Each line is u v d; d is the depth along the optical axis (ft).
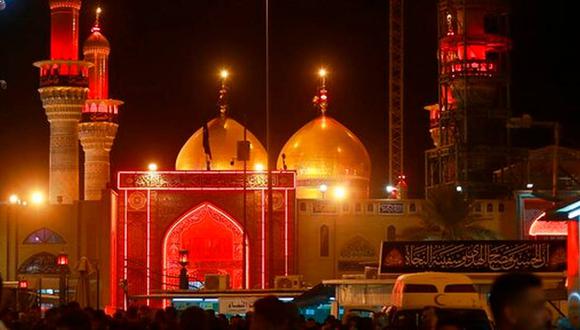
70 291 278.26
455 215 262.06
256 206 286.05
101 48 301.43
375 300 183.83
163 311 83.76
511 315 35.01
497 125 296.92
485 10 300.20
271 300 42.98
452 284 113.50
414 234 265.54
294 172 286.05
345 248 285.02
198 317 53.31
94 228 281.13
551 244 186.70
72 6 288.51
